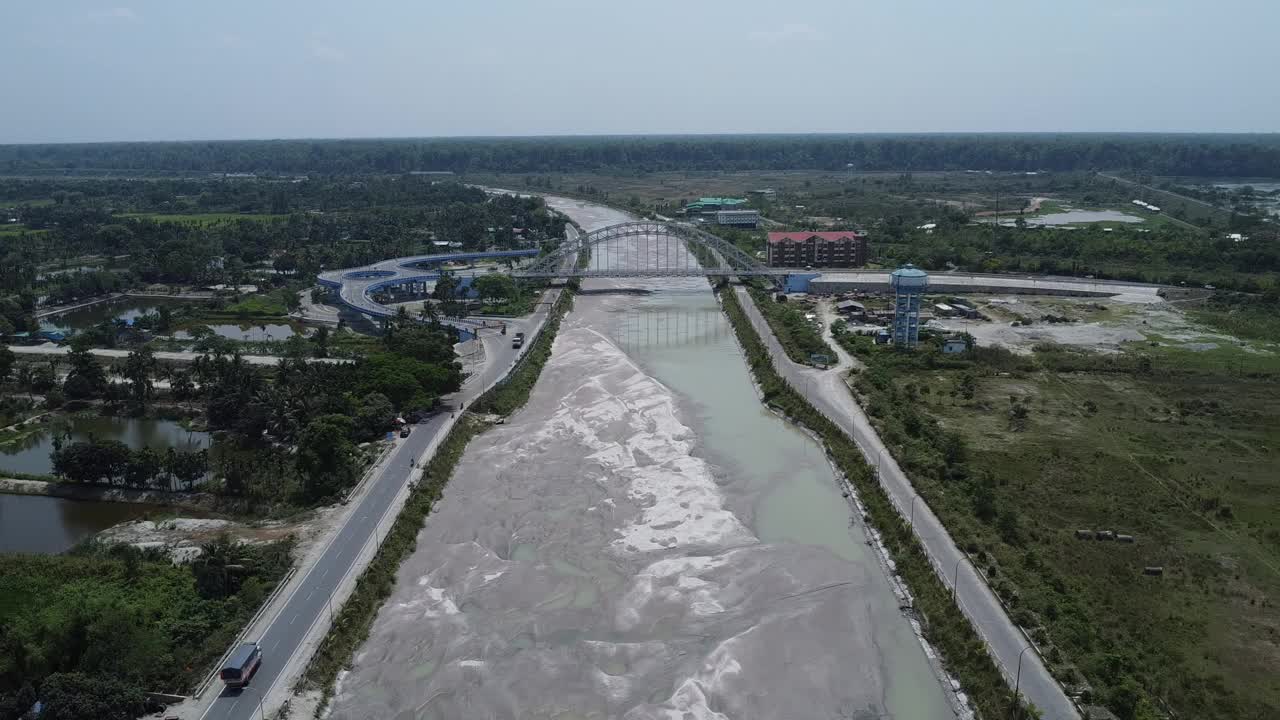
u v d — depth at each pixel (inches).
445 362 6195.9
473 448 5142.7
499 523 4158.5
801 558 3732.8
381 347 7253.9
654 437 5177.2
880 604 3494.1
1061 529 3983.8
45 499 4601.4
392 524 4069.9
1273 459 4756.4
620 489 4485.7
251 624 3277.6
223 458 5078.7
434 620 3378.4
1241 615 3299.7
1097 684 2869.1
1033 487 4416.8
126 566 3614.7
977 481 4370.1
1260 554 3745.1
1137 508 4190.5
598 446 5034.5
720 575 3636.8
